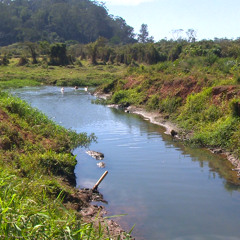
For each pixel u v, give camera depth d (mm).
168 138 14602
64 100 26688
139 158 11695
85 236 4863
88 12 149375
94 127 16906
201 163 11156
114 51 67188
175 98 19172
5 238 4191
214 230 6969
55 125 14758
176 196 8555
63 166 9906
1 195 5352
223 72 21109
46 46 62312
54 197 7531
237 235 6781
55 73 47844
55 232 4645
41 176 8055
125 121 18531
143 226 7156
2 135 10344
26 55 65938
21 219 4637
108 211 7852
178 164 11023
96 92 30594
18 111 14273
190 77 20172
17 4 164375
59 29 137375
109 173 10219
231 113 13672
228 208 7898
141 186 9211
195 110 16484
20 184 6254
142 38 155250
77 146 13297
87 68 54656
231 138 12430
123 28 160125
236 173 10227
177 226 7141
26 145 10703
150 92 23078
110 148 13023
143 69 30547
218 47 40531
